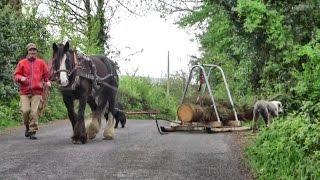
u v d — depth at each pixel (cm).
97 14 3119
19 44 1823
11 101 1845
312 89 1155
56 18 2627
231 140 1273
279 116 1405
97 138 1328
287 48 1453
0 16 1786
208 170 881
